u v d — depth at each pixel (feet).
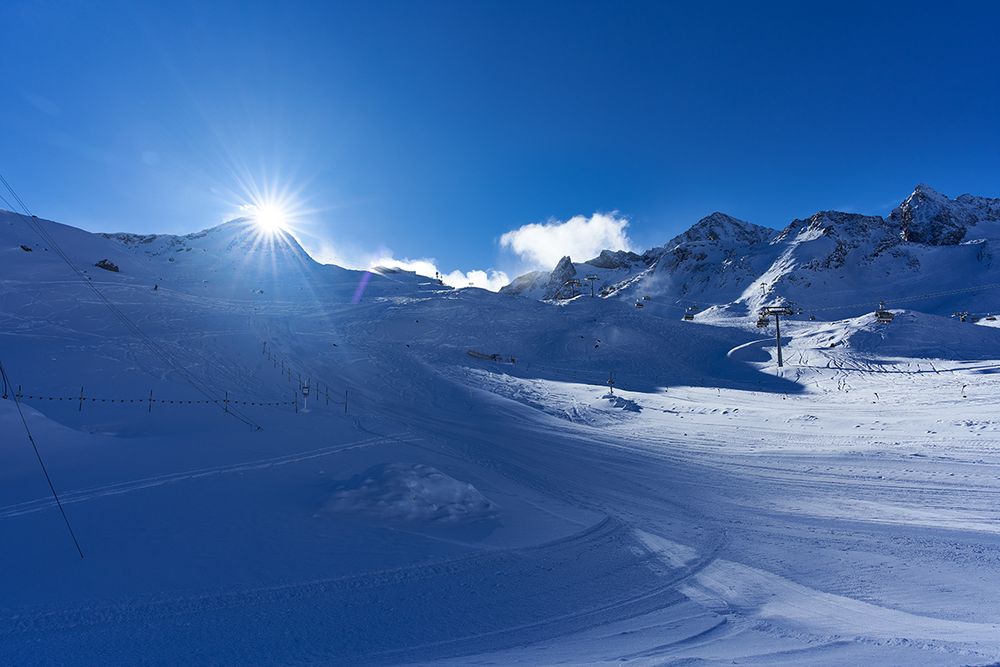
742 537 40.86
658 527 43.68
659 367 215.10
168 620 25.26
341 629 24.97
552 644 23.06
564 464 68.95
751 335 258.78
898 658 17.92
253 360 133.90
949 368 167.94
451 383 143.64
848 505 49.14
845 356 202.90
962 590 28.78
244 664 21.50
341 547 35.76
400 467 47.50
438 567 33.40
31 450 50.11
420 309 266.57
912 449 71.00
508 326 255.29
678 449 81.30
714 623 25.22
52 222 370.73
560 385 158.40
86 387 88.84
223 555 33.17
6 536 33.47
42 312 151.64
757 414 113.80
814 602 27.91
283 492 45.80
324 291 333.01
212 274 385.09
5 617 24.58
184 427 70.90
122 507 39.68
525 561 35.14
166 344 133.28
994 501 47.70
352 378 135.33
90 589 27.84
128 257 375.25
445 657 21.75
